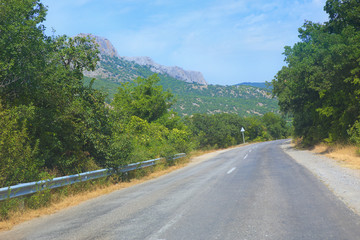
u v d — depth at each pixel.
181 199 7.12
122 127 13.23
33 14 11.28
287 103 28.80
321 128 23.98
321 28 22.80
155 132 24.31
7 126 7.58
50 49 12.28
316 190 7.16
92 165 11.66
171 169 17.17
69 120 11.51
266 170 12.46
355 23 18.97
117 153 11.84
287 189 7.57
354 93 17.38
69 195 8.98
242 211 5.48
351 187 7.26
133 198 7.95
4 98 9.62
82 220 5.72
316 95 24.41
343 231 4.00
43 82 10.71
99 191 9.83
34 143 10.03
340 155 15.72
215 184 9.30
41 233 4.95
